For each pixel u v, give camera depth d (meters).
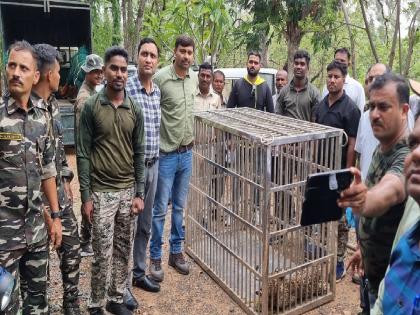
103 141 2.94
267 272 3.16
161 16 8.52
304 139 3.10
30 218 2.50
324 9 8.61
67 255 3.12
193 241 4.23
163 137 3.69
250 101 5.37
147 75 3.30
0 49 8.20
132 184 3.12
